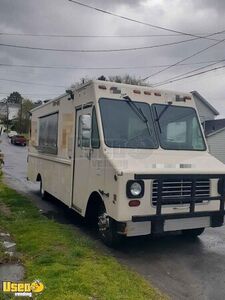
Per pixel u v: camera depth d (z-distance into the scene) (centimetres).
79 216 932
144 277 552
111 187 623
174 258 645
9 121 8769
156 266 603
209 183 659
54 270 511
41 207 1038
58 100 939
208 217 676
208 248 708
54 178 972
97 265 546
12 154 3591
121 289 469
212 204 662
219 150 3575
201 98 4153
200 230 750
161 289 509
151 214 613
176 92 773
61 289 451
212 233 822
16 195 1162
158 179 614
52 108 996
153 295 467
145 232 627
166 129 732
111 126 690
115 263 571
